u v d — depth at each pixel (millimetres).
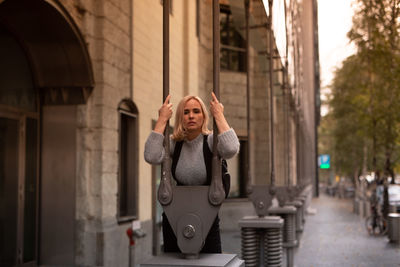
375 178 19812
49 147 9023
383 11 16672
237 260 2838
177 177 3000
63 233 8875
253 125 13047
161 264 2625
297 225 14422
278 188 10453
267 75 12320
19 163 8453
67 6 7992
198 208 2725
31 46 8508
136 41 8562
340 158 40688
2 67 8000
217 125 2768
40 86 8953
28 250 8633
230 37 12711
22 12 7645
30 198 8727
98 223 8812
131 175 9953
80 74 8766
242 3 7488
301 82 25312
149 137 2805
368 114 19703
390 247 13914
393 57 17000
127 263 9539
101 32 8945
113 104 9266
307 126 41656
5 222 8070
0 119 8000
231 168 13156
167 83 2963
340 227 20891
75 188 8914
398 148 23344
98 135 8914
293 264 10156
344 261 11133
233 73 12180
